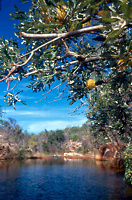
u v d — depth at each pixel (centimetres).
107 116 809
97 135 1285
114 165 1978
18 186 1112
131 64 241
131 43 234
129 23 195
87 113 845
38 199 845
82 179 1335
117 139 1360
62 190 1016
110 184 1118
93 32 255
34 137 5253
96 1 211
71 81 332
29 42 302
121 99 648
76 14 237
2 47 274
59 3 225
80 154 4119
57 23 235
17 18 283
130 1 178
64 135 5000
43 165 2283
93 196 875
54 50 275
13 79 284
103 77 327
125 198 810
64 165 2286
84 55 291
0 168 1927
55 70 297
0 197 877
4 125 3781
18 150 3550
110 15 192
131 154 1106
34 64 301
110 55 259
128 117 661
